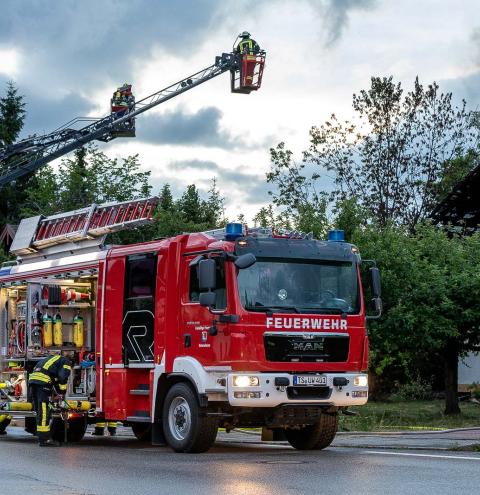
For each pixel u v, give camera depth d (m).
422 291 22.33
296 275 14.41
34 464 12.64
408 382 31.47
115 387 16.08
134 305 15.84
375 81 46.12
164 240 15.49
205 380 14.16
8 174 38.88
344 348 14.54
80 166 48.19
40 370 16.31
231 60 36.47
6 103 68.25
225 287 14.07
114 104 38.09
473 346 23.89
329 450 14.90
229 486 9.95
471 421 21.88
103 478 10.92
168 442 14.77
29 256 19.50
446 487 9.70
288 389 14.05
